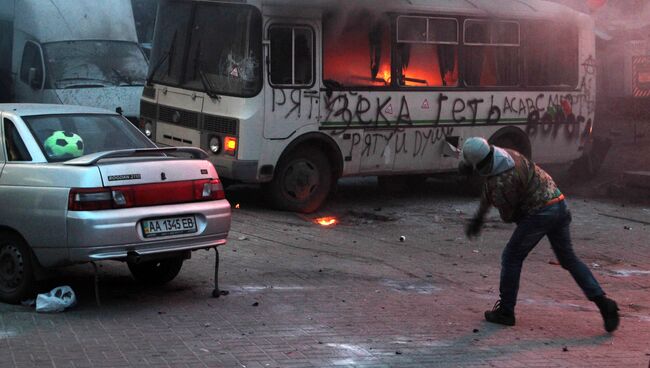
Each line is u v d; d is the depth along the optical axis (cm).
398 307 754
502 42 1481
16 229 689
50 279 739
